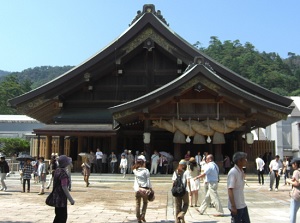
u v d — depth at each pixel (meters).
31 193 18.25
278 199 16.41
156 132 33.09
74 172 29.78
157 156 26.89
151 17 30.86
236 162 7.07
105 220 10.97
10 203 14.55
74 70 31.00
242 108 27.66
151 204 14.58
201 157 25.88
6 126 72.12
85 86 32.31
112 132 29.34
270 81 145.38
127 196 16.95
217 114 27.66
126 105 26.52
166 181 24.27
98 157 28.30
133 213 12.31
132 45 31.30
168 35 30.81
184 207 10.12
